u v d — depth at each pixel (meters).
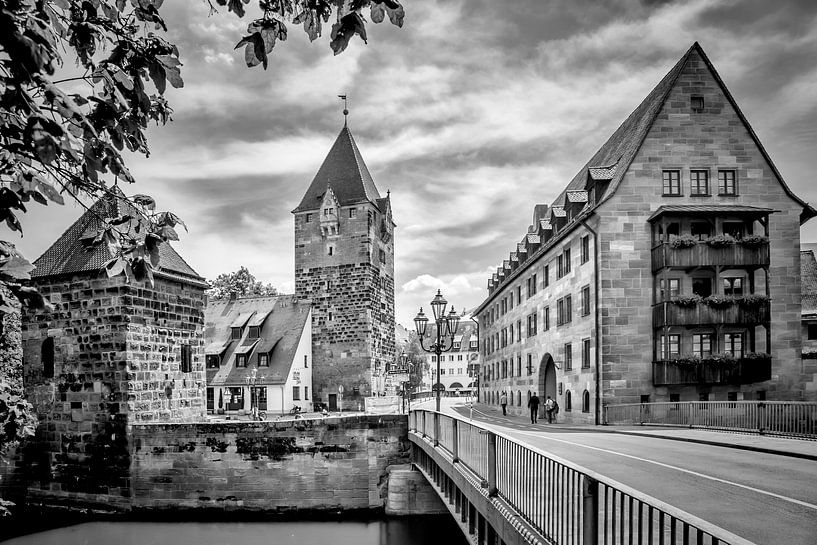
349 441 29.69
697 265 30.62
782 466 14.59
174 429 29.84
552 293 40.62
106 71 4.11
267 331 64.00
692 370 30.31
